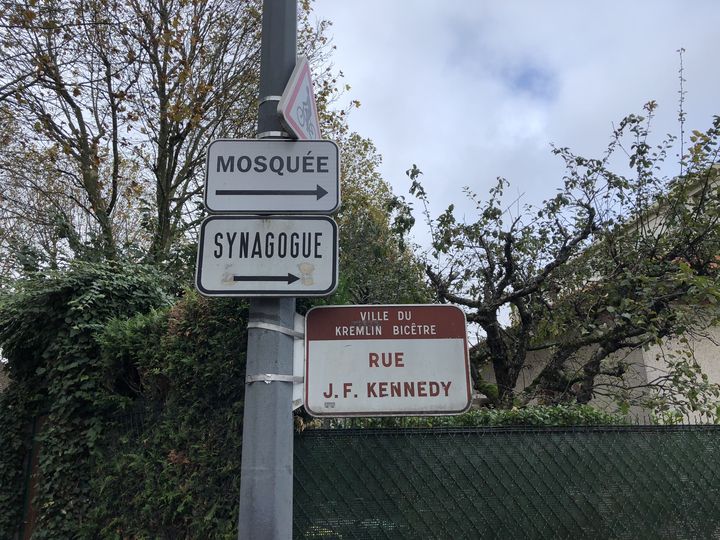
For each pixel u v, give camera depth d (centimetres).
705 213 706
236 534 382
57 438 549
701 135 704
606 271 762
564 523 414
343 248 900
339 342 297
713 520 435
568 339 794
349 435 411
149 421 485
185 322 444
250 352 276
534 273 852
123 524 473
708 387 578
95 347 578
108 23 1020
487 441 421
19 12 973
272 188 295
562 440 430
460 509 407
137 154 1220
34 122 1140
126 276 666
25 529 642
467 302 859
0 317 659
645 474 434
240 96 1262
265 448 261
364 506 402
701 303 637
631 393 707
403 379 294
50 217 1074
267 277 283
